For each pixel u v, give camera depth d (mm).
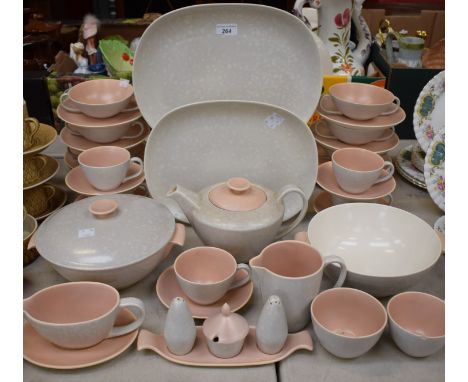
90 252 756
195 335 706
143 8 2439
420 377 692
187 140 984
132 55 1615
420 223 909
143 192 1088
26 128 956
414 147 1287
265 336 687
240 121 976
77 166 1097
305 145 976
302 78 992
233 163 1020
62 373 688
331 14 1474
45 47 1848
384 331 770
